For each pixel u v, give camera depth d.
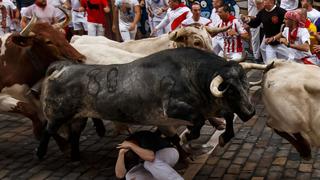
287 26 9.44
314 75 6.21
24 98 7.66
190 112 6.14
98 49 7.68
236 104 5.93
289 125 6.26
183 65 6.23
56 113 7.02
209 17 13.01
